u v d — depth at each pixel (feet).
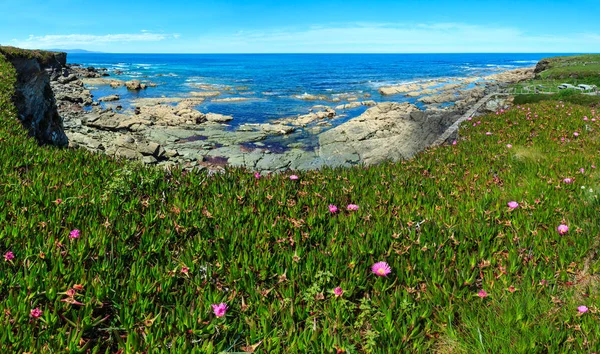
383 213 18.75
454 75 361.92
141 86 207.92
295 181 23.24
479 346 10.50
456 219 18.31
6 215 15.25
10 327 9.37
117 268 12.62
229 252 14.35
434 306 12.40
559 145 36.19
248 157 72.49
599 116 48.80
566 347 10.39
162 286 12.09
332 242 15.65
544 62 255.70
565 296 12.87
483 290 12.66
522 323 11.26
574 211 19.22
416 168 28.94
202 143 84.58
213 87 224.53
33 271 11.37
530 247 16.07
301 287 12.82
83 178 20.52
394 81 292.61
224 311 10.65
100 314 11.14
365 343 10.72
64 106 128.36
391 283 13.73
